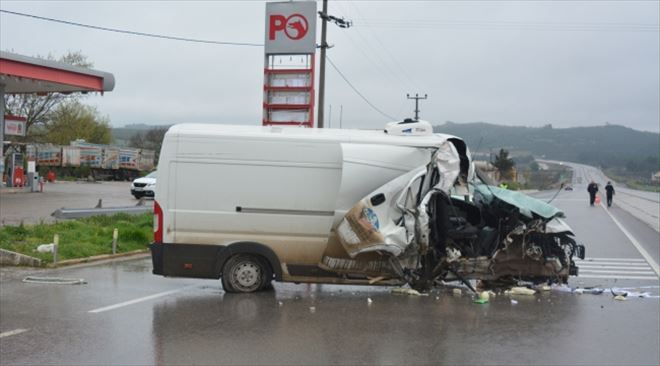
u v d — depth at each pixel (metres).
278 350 6.76
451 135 10.16
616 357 6.72
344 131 10.11
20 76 26.91
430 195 9.60
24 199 26.48
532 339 7.42
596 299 10.09
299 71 24.03
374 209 9.46
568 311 9.09
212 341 7.09
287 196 9.73
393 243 9.38
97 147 54.44
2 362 6.25
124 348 6.78
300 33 23.91
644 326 8.20
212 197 9.69
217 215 9.68
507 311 8.98
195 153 9.70
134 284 10.64
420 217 9.47
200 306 8.93
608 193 43.34
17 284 10.41
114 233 14.01
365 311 8.78
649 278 12.68
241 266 9.84
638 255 16.70
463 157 10.12
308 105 23.95
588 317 8.71
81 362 6.28
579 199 55.44
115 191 36.50
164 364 6.24
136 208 20.88
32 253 12.59
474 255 10.22
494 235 10.38
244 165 9.71
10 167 32.03
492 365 6.37
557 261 10.62
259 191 9.71
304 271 9.79
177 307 8.85
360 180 9.62
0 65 25.94
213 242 9.73
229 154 9.71
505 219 10.39
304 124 23.95
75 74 29.69
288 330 7.63
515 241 10.48
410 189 9.59
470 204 10.46
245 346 6.90
